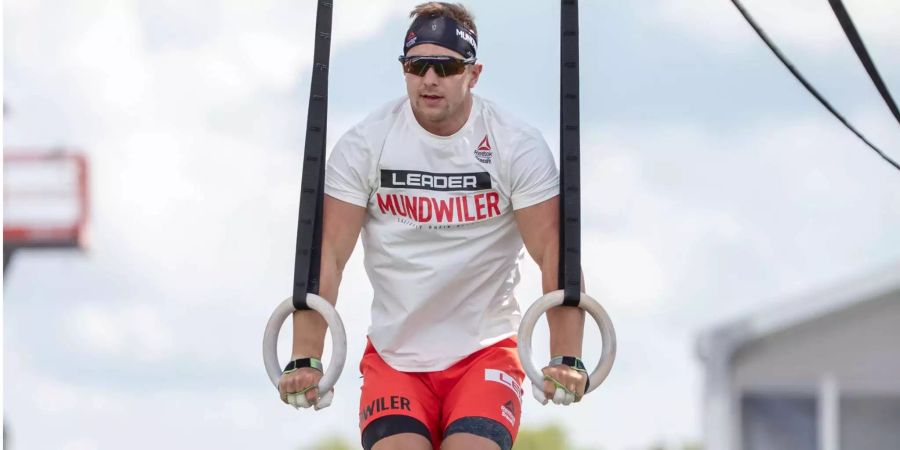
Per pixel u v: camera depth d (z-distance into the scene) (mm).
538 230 17438
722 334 52094
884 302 51094
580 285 16844
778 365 51750
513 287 18359
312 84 17031
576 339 17219
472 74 17359
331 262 17609
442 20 16875
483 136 17453
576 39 16781
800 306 51188
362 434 17969
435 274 17656
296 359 17391
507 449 17484
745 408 51781
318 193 17172
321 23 17031
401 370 18188
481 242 17688
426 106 16922
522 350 16891
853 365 51312
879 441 50875
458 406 17688
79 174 68062
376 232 17766
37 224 67625
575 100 16781
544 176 17391
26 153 66500
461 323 18094
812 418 51500
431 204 17469
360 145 17531
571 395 16906
